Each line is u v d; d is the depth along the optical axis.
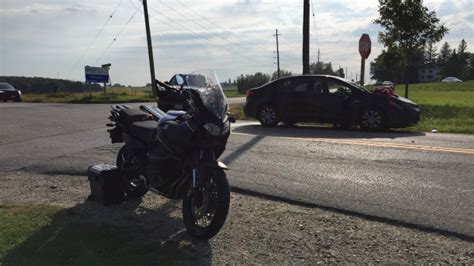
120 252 4.41
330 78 13.30
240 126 14.01
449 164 7.83
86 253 4.37
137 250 4.46
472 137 11.08
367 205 5.75
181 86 5.14
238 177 7.15
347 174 7.27
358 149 9.31
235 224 5.20
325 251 4.46
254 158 8.52
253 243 4.67
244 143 10.20
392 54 18.67
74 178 7.39
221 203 4.59
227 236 4.86
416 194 6.16
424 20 17.70
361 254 4.38
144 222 5.33
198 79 5.09
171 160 5.05
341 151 9.12
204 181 4.76
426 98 32.78
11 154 9.30
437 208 5.60
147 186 5.65
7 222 5.16
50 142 10.75
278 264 4.20
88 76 39.28
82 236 4.79
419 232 4.93
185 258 4.32
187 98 4.94
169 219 5.43
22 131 12.84
